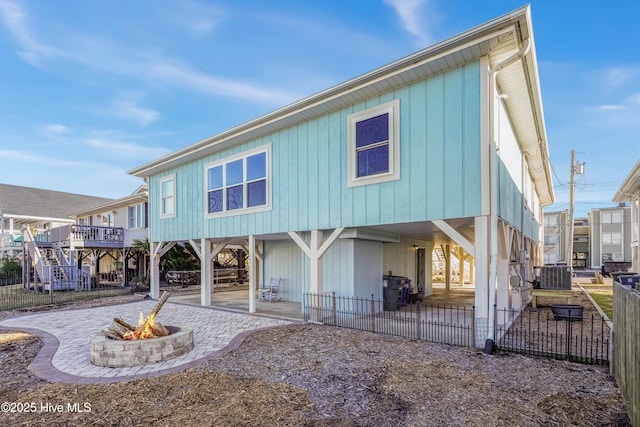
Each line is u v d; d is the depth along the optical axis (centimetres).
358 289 834
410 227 755
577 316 695
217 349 571
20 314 951
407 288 990
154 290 1246
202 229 1067
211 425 326
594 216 3753
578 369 452
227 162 997
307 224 794
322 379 431
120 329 566
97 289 1571
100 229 1770
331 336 634
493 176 557
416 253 1180
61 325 792
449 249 1429
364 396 383
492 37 520
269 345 585
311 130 796
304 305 876
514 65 592
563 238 3997
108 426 328
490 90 563
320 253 768
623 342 365
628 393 335
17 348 608
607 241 3688
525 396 375
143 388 413
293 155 830
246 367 479
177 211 1166
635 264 1759
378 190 677
